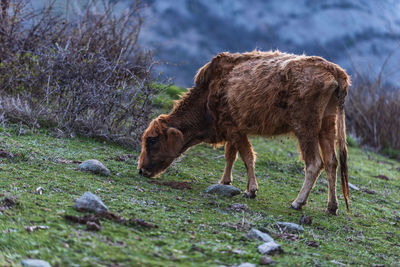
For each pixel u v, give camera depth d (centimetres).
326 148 2288
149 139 2470
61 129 2909
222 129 2519
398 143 5059
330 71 2230
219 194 2342
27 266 1177
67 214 1577
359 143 4956
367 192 3088
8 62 3136
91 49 3384
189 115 2570
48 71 3075
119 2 4238
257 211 2127
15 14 3312
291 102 2253
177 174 2658
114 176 2308
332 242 1873
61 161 2348
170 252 1420
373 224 2312
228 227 1778
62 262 1239
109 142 2972
